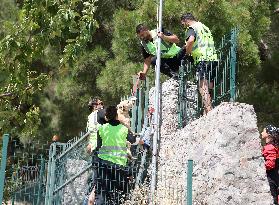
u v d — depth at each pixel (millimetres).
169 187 9781
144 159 10352
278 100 18391
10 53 11852
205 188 9617
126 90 14906
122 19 14961
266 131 10039
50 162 10859
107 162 9320
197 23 10930
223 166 9508
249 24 15320
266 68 18406
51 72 16250
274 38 18625
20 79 11961
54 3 11766
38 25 11820
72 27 11734
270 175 9875
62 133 17625
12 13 16188
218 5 14430
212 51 10820
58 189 10672
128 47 15078
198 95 11398
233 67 10484
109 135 9406
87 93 16188
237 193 9398
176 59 11336
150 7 14531
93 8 11875
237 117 9688
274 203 9766
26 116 12133
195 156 9961
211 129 9852
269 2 16875
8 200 10281
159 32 10977
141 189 9703
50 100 17703
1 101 11992
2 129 11844
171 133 10984
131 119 11414
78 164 10758
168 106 11164
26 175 10539
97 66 15844
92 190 9516
